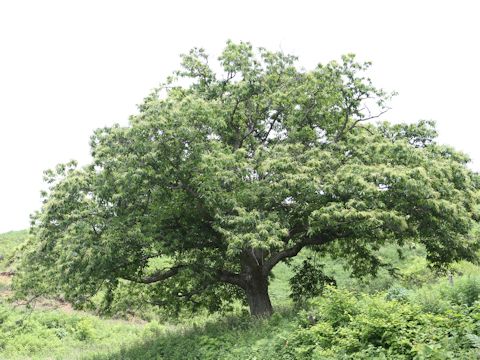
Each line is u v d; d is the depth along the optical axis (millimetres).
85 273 16359
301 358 11672
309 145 19406
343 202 16250
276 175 16391
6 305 31984
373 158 16969
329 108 19906
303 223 17531
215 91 20328
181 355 16203
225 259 18266
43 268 19250
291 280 21922
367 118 19625
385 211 15375
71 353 22797
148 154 15586
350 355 10445
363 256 21750
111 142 16578
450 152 18750
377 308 11688
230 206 16250
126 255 17344
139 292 21859
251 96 20016
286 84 20250
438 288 14047
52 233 16969
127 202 17266
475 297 12336
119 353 19141
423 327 10422
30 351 25531
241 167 16453
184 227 18250
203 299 22219
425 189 15328
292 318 15570
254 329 16125
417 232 17625
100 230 16891
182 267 18531
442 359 8734
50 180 18188
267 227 15078
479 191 18234
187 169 16234
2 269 38062
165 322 30906
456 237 17688
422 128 19703
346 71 19234
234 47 19828
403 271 26875
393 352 9953
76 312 32906
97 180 16828
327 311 12898
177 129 15930
